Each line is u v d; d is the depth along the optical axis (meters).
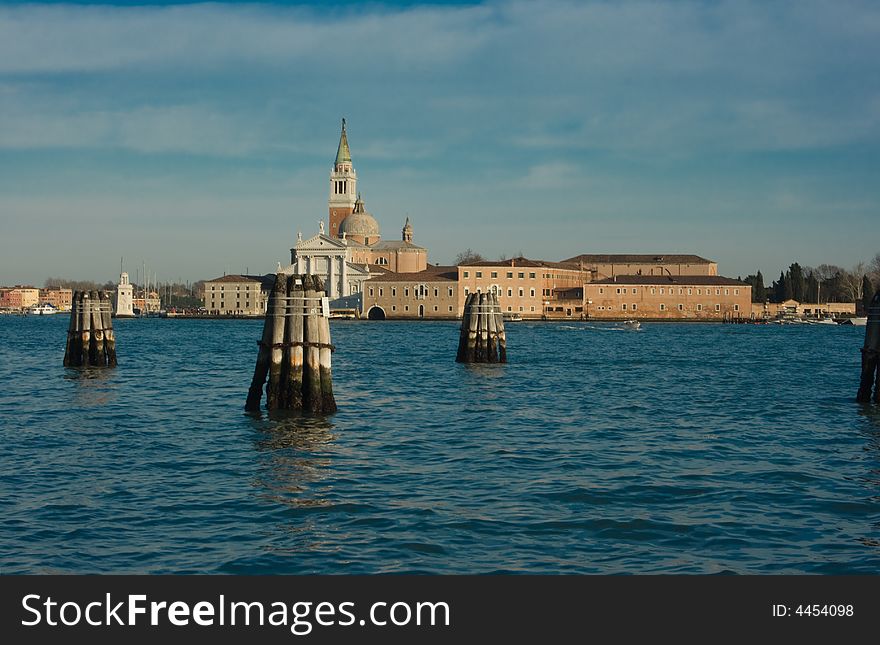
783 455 47.72
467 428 56.78
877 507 36.66
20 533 32.75
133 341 176.12
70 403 68.38
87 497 37.88
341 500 37.50
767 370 105.62
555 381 88.94
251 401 60.06
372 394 75.50
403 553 30.92
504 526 33.78
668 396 75.94
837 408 66.75
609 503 37.06
